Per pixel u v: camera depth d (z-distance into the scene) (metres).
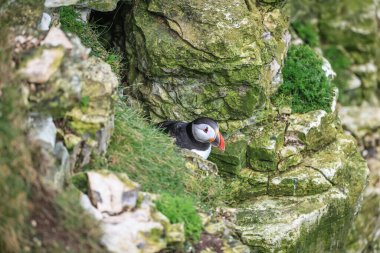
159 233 7.62
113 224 7.45
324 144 12.75
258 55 11.61
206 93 11.78
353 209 12.64
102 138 8.56
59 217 7.14
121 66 12.04
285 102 12.75
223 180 11.85
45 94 7.52
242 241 10.02
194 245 8.27
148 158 9.54
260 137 12.18
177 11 11.62
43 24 8.95
